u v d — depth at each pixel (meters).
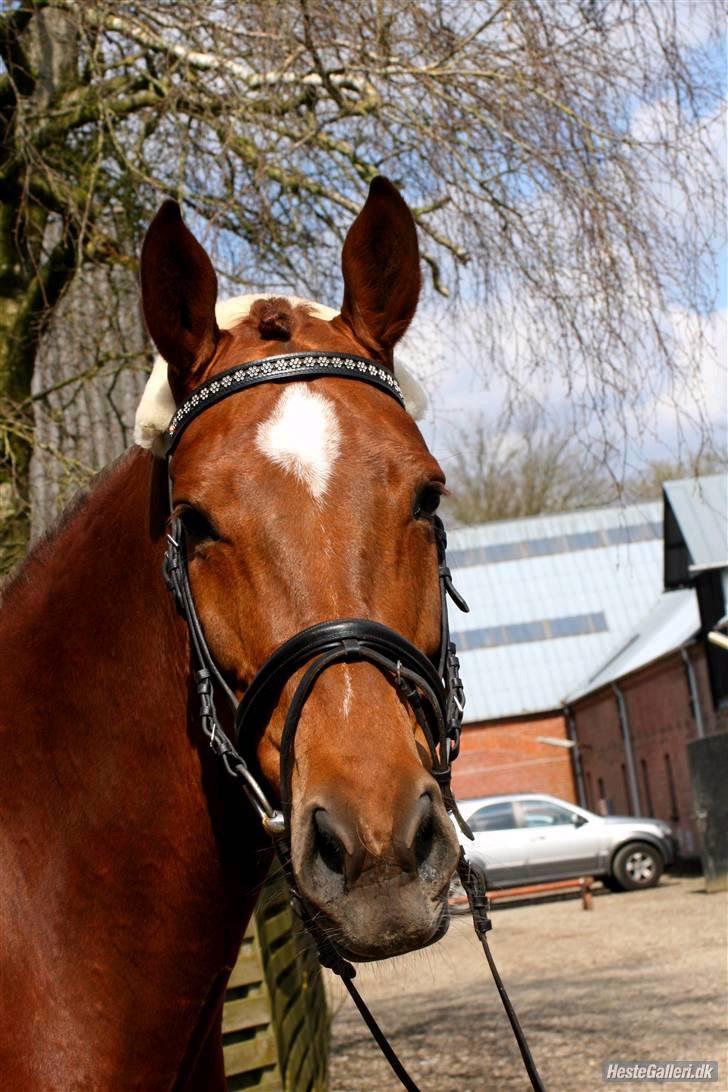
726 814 16.28
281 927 5.33
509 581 34.34
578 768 30.67
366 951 1.56
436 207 6.07
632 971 10.56
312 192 6.32
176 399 2.04
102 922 1.99
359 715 1.68
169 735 2.01
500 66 5.96
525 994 10.04
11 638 2.20
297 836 1.62
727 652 19.88
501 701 31.17
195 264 2.01
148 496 2.10
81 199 6.28
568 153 5.76
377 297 2.11
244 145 5.87
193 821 2.00
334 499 1.79
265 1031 4.43
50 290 6.57
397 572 1.81
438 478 1.90
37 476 6.51
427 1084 6.79
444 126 5.89
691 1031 7.48
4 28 6.07
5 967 1.97
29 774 2.10
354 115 6.07
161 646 2.03
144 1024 1.98
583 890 17.22
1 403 6.12
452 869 1.61
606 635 32.59
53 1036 1.92
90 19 6.00
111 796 2.03
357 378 1.97
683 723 22.34
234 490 1.82
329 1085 6.92
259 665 1.77
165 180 6.40
